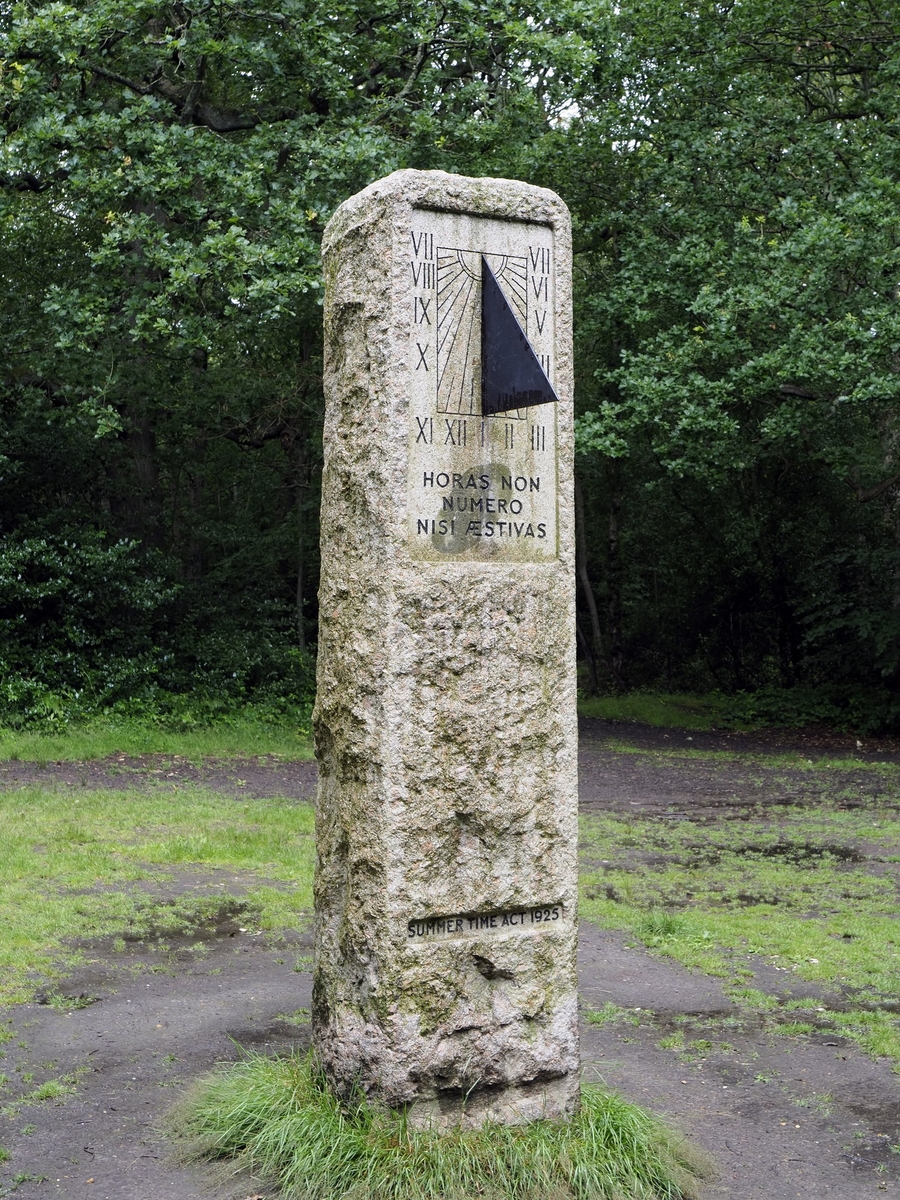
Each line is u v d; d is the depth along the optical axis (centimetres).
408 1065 420
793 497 2398
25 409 1700
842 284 1745
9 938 709
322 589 468
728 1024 615
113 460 1952
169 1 1524
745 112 1844
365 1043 426
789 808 1287
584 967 715
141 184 1402
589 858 1010
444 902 429
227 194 1431
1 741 1420
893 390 1517
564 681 455
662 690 2688
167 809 1109
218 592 2091
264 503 2505
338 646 451
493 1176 407
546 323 460
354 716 438
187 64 1603
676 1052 576
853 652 2189
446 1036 426
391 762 423
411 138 1600
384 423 431
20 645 1666
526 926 445
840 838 1112
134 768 1355
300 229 1412
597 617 2731
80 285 1585
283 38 1552
